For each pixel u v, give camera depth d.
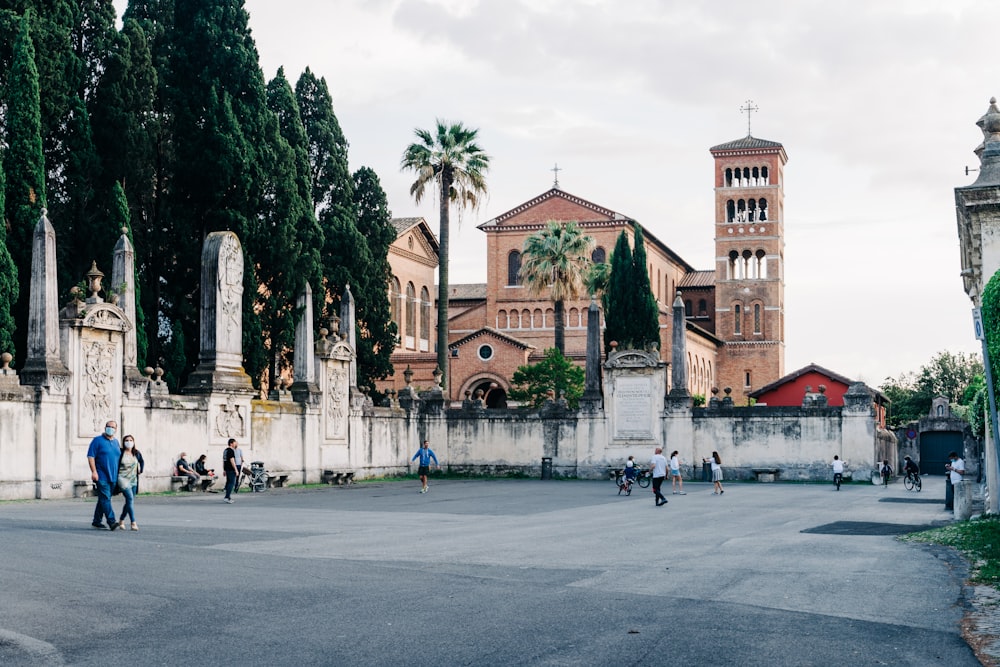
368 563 16.91
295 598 13.05
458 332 112.44
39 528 21.50
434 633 10.96
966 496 28.02
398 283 98.81
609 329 72.12
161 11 57.38
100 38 48.31
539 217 111.50
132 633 10.84
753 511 32.25
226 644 10.34
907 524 26.91
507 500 36.88
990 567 16.47
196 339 51.25
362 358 63.50
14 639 10.48
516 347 92.12
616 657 9.94
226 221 50.09
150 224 52.38
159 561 16.42
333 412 49.06
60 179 46.03
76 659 9.70
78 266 45.84
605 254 109.31
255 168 51.31
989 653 10.41
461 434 58.72
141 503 31.72
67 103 44.97
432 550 19.17
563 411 57.12
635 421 55.78
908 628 11.71
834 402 87.50
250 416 42.66
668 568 16.77
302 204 55.22
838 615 12.45
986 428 28.62
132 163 48.66
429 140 65.12
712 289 131.00
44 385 32.12
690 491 45.56
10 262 37.28
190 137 50.66
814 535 23.36
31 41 41.31
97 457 21.75
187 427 38.91
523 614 12.16
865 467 52.62
